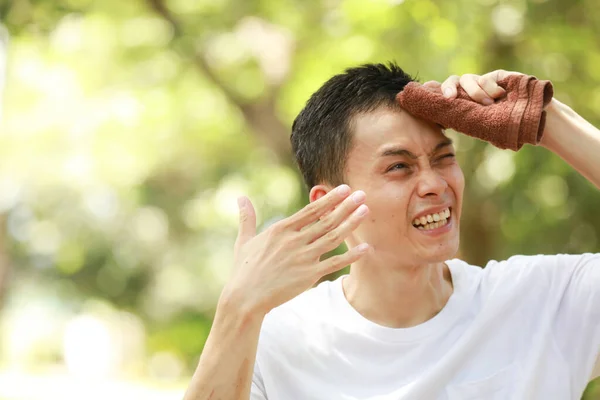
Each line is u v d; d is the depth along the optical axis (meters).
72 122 8.46
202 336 12.49
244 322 1.68
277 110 6.86
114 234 12.72
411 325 1.99
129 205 12.03
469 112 1.83
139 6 7.24
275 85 6.81
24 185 10.45
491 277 2.03
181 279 12.32
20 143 8.86
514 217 6.05
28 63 8.03
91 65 7.94
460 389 1.88
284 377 1.99
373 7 5.66
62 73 8.15
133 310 13.75
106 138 8.71
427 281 1.98
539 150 5.50
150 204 11.98
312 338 2.00
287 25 6.55
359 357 1.97
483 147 5.70
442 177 1.88
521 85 1.82
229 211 9.81
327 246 1.68
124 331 14.21
